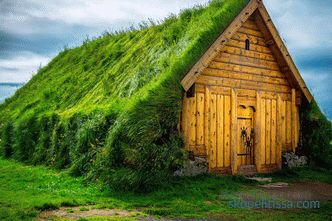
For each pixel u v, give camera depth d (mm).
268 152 15297
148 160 11086
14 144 17875
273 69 15820
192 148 12891
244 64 14828
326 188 12797
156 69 13523
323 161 16609
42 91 21672
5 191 10516
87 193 10406
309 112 16594
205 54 12781
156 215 8391
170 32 15727
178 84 12320
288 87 16328
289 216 8539
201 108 13344
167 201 9789
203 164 12852
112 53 19516
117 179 10742
